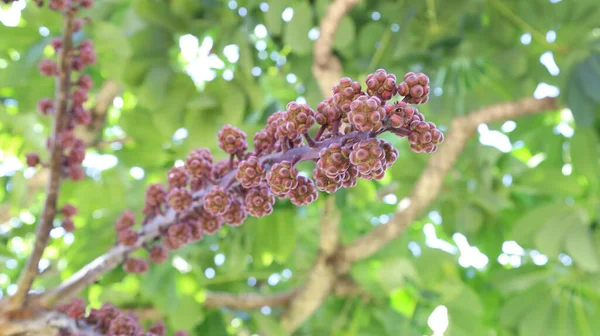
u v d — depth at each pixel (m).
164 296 0.74
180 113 0.83
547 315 0.92
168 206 0.47
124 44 0.70
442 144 0.93
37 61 0.78
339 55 0.92
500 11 0.88
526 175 0.97
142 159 0.86
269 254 0.93
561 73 0.79
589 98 0.77
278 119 0.38
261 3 0.85
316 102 0.93
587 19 0.83
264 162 0.38
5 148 0.88
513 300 0.93
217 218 0.45
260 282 1.09
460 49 0.90
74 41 0.67
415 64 0.86
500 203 0.95
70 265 0.74
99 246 0.74
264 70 0.95
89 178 0.85
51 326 0.46
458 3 0.86
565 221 0.86
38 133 0.87
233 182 0.41
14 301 0.46
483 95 0.97
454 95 0.93
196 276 0.79
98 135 0.98
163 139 0.85
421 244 1.13
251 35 0.86
